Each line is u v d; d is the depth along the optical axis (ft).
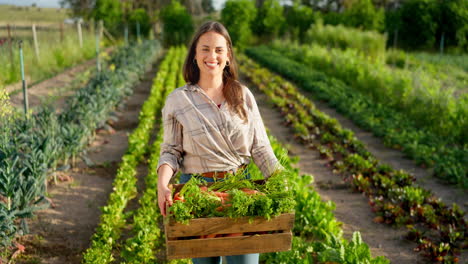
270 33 103.86
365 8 92.63
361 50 71.87
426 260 16.31
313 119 36.22
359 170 24.62
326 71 59.11
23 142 19.57
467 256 16.53
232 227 7.08
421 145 28.19
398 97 40.09
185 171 8.29
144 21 105.70
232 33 96.89
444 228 17.60
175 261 14.55
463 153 26.53
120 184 20.10
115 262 15.39
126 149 28.25
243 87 8.34
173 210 6.80
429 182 24.06
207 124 7.91
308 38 86.28
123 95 40.50
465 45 87.76
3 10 57.77
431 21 87.35
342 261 14.01
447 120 32.12
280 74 60.64
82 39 72.02
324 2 143.43
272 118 37.96
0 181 15.37
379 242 17.69
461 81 50.62
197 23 106.63
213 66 7.97
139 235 15.08
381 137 32.14
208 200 7.06
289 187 7.63
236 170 8.29
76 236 17.10
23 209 15.58
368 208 20.76
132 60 52.11
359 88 48.44
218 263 8.35
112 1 100.83
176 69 58.54
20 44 21.12
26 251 15.70
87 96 29.17
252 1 99.30
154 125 33.99
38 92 41.27
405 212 19.63
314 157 28.17
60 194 20.81
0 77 41.16
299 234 17.37
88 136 28.35
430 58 74.49
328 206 19.19
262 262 14.92
